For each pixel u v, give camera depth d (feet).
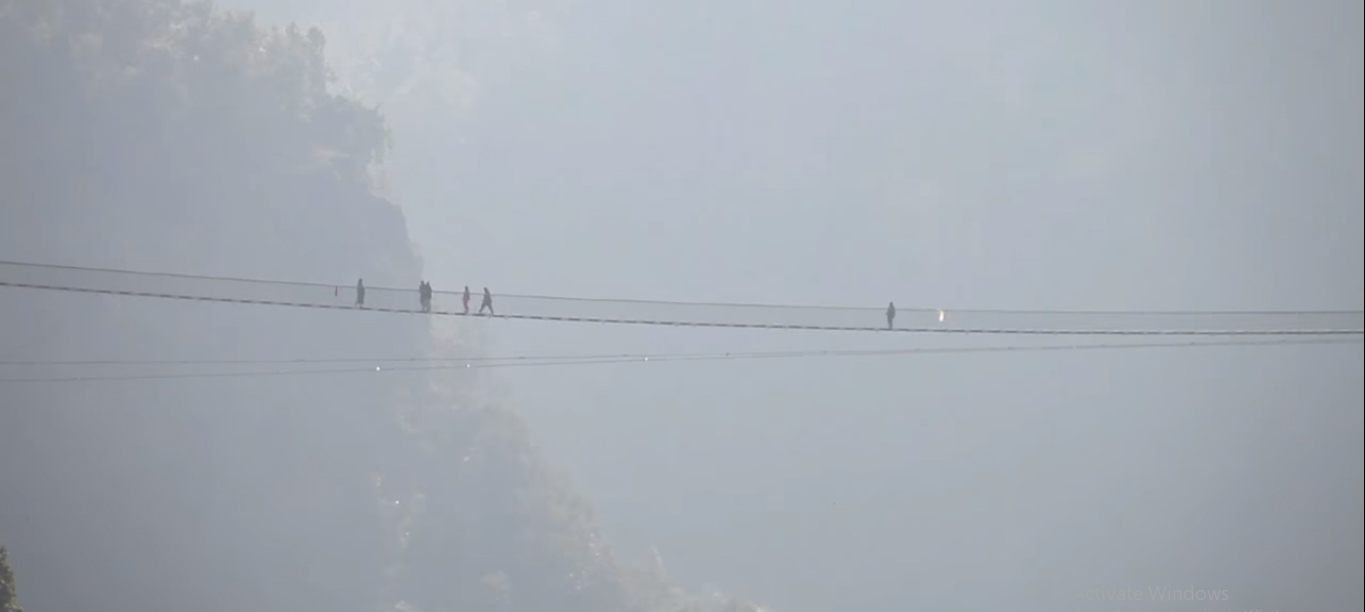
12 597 399.44
